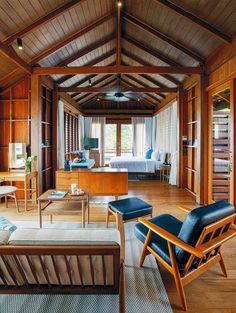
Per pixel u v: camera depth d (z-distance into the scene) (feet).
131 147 35.50
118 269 4.48
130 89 20.34
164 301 6.02
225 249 8.80
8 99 15.28
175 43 14.25
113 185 14.62
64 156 22.81
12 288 4.94
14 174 13.66
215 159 13.85
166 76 19.40
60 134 19.84
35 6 10.29
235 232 6.33
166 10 11.76
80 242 4.34
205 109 14.47
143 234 7.32
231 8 9.71
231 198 11.34
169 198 16.26
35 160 14.67
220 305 5.90
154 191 18.53
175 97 20.86
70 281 4.86
